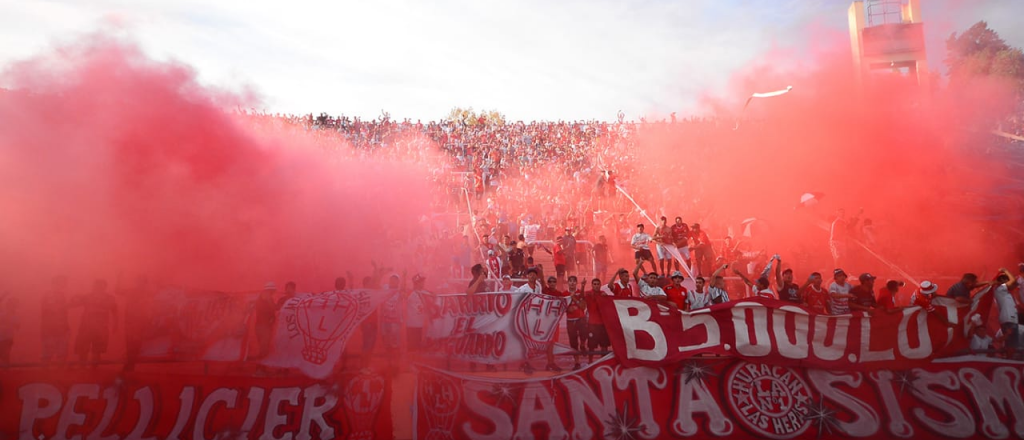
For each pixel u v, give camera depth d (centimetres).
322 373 981
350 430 974
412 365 1005
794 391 1007
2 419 941
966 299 1044
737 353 1013
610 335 1027
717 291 1127
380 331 1048
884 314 1029
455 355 1035
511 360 1040
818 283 1120
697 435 985
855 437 987
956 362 1024
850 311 1094
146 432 960
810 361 1012
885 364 1020
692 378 1012
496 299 1062
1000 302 1080
